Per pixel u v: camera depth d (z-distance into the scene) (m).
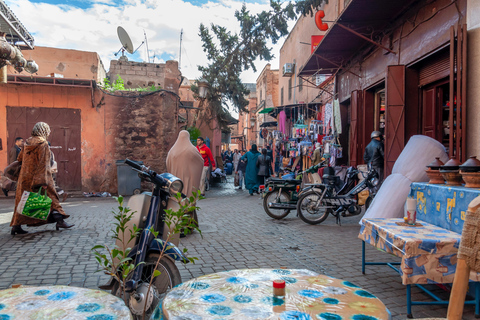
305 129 14.97
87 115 13.59
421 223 4.14
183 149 6.50
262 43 16.91
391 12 8.02
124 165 12.93
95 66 18.78
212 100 18.02
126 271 2.36
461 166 3.78
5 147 13.00
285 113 17.92
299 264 4.90
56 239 6.20
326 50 10.86
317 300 1.50
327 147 12.44
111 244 5.87
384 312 1.38
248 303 1.47
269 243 6.12
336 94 13.36
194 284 1.71
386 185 5.60
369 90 10.59
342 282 1.74
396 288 4.01
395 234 3.50
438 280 3.21
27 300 1.54
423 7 7.18
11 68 16.53
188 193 6.50
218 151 24.53
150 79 19.23
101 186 13.68
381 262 4.70
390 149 7.98
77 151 13.54
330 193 8.12
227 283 1.72
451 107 5.74
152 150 14.02
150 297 2.75
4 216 8.68
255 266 4.79
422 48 7.21
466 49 5.46
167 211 2.60
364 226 4.32
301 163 15.82
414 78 7.96
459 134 5.56
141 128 13.95
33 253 5.31
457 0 6.05
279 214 8.97
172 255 2.98
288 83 25.02
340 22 8.59
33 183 6.50
